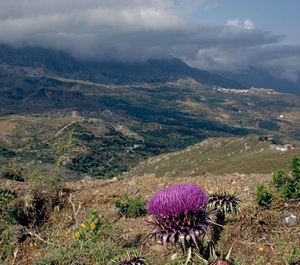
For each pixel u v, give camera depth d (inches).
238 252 250.8
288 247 246.8
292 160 324.5
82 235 289.3
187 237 149.3
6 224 333.7
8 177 493.4
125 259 191.8
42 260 265.6
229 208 182.4
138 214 349.1
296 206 295.4
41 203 370.6
